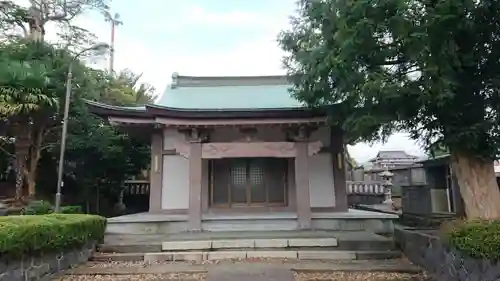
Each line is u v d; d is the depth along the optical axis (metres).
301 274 6.47
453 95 5.44
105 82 20.16
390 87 5.87
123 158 15.16
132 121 10.25
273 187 11.72
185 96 12.75
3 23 16.86
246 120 9.88
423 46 5.41
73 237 6.86
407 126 6.80
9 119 11.45
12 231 5.23
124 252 8.05
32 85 11.20
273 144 10.23
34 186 12.35
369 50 6.25
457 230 5.34
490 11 5.38
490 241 4.55
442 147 6.49
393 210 14.32
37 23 17.31
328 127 10.69
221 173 11.73
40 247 5.81
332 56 6.60
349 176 19.75
